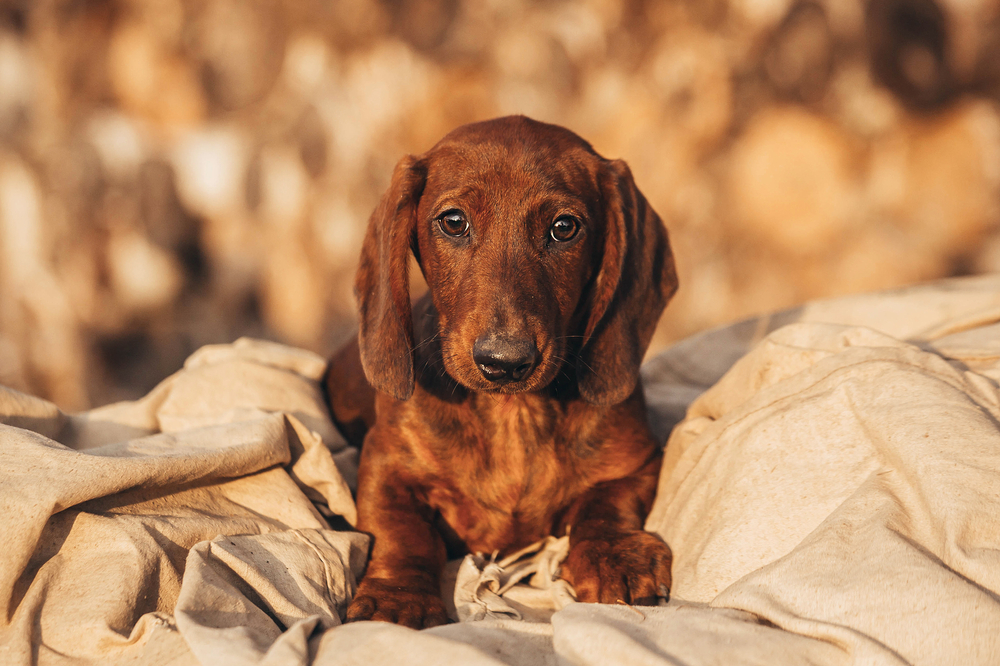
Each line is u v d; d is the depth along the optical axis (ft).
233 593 1.55
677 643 1.43
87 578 1.55
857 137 5.82
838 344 1.79
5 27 5.98
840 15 5.70
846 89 5.77
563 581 1.76
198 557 1.57
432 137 6.18
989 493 1.48
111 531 1.58
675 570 1.72
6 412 1.84
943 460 1.52
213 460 1.69
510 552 1.89
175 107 6.18
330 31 6.10
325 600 1.64
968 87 5.73
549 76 6.01
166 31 6.04
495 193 1.75
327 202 6.27
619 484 1.88
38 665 1.49
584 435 1.86
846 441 1.65
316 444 1.86
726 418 1.79
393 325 1.79
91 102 6.11
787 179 5.85
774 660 1.41
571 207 1.76
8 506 1.53
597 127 6.04
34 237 6.07
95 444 1.96
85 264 6.12
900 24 5.67
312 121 6.20
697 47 5.83
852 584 1.45
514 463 1.84
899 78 5.73
